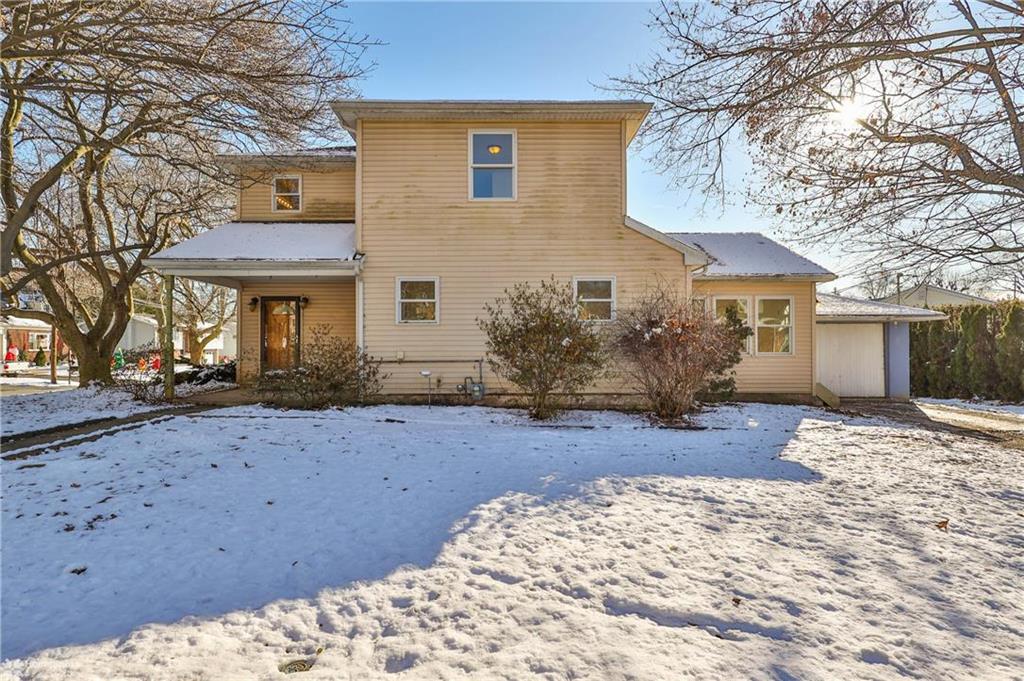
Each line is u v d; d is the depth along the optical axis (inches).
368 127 481.7
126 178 621.3
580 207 485.7
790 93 277.6
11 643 104.9
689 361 395.2
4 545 150.6
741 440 323.9
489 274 483.5
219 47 327.0
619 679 97.2
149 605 120.4
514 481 220.5
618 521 176.7
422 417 386.0
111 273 668.7
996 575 145.9
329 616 117.5
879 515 192.2
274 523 171.5
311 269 457.7
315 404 419.2
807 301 555.8
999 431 393.4
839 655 107.8
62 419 362.6
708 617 119.9
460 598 125.2
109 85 323.6
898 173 278.8
